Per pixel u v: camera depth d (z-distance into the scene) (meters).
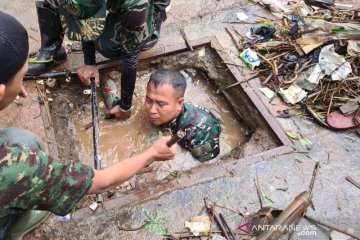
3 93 1.29
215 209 2.39
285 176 2.56
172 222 2.34
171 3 3.80
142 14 2.42
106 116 3.11
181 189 2.48
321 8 3.80
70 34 2.47
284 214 2.20
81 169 1.41
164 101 2.77
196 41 3.42
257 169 2.58
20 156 1.26
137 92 3.29
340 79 3.09
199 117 2.98
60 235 2.28
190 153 2.95
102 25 2.39
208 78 3.45
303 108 2.98
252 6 3.80
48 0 2.77
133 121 3.13
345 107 2.94
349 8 3.76
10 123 2.84
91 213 2.37
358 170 2.61
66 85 3.20
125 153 2.97
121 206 2.40
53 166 1.33
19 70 1.32
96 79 3.06
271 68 3.23
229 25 3.61
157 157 1.77
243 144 3.04
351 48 3.22
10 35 1.27
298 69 3.19
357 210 2.41
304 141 2.76
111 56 3.04
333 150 2.72
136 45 2.56
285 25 3.59
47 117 2.90
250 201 2.44
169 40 3.46
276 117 2.92
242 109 3.13
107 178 1.55
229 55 3.34
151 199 2.43
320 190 2.50
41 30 3.07
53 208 1.37
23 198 1.28
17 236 2.02
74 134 3.02
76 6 2.23
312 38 3.29
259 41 3.44
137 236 2.28
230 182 2.52
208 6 3.79
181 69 3.45
